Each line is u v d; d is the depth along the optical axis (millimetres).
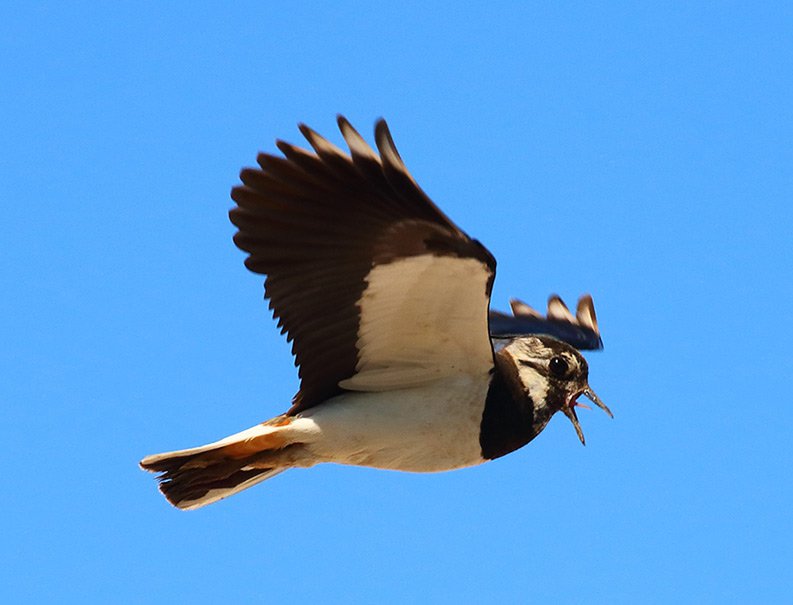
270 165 11430
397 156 10992
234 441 12516
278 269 11852
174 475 12711
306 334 12352
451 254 11688
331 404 12906
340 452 12859
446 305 12234
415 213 11406
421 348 12734
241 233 11617
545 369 13812
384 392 12984
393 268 11898
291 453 12805
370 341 12578
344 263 11930
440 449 13070
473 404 13047
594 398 13961
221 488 12953
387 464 13078
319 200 11570
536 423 13773
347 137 11156
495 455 13500
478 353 12844
